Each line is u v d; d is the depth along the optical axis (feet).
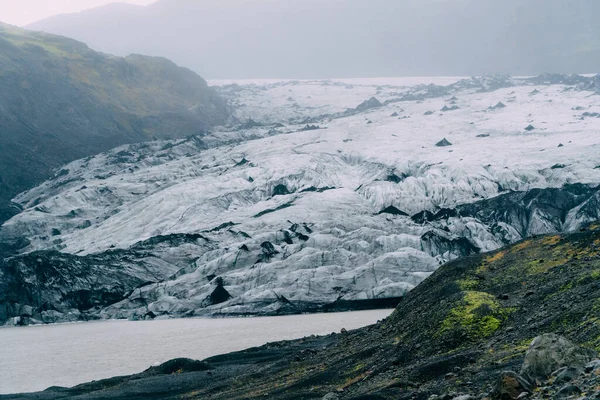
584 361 86.38
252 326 512.22
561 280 147.64
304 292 626.64
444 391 109.50
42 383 321.32
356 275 641.81
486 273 179.01
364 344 192.13
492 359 120.67
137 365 360.89
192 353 388.16
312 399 147.54
